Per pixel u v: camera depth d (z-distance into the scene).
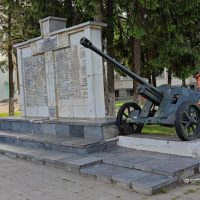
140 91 7.38
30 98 10.79
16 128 10.38
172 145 6.66
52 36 9.51
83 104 8.84
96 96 8.55
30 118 10.23
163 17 10.16
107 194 5.07
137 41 11.18
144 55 13.32
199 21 10.80
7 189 5.62
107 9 11.49
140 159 6.36
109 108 11.49
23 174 6.48
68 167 6.46
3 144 9.24
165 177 5.37
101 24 8.61
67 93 9.30
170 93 7.28
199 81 10.94
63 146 7.61
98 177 5.79
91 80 8.47
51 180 5.96
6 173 6.63
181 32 10.69
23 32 13.48
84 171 6.09
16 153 7.93
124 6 10.88
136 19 10.04
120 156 6.72
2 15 16.05
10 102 16.64
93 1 9.82
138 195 4.95
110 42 11.73
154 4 9.16
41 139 8.29
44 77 10.06
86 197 5.01
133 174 5.62
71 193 5.22
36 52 10.20
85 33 8.55
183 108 6.57
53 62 9.59
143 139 7.21
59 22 9.80
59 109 9.61
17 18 14.83
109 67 11.55
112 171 5.90
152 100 7.48
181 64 11.98
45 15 11.30
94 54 8.47
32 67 10.55
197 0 9.64
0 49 16.97
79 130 8.17
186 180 5.45
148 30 10.48
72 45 8.97
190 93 7.36
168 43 10.62
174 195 4.90
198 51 11.16
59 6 11.48
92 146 7.21
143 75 14.73
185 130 6.68
